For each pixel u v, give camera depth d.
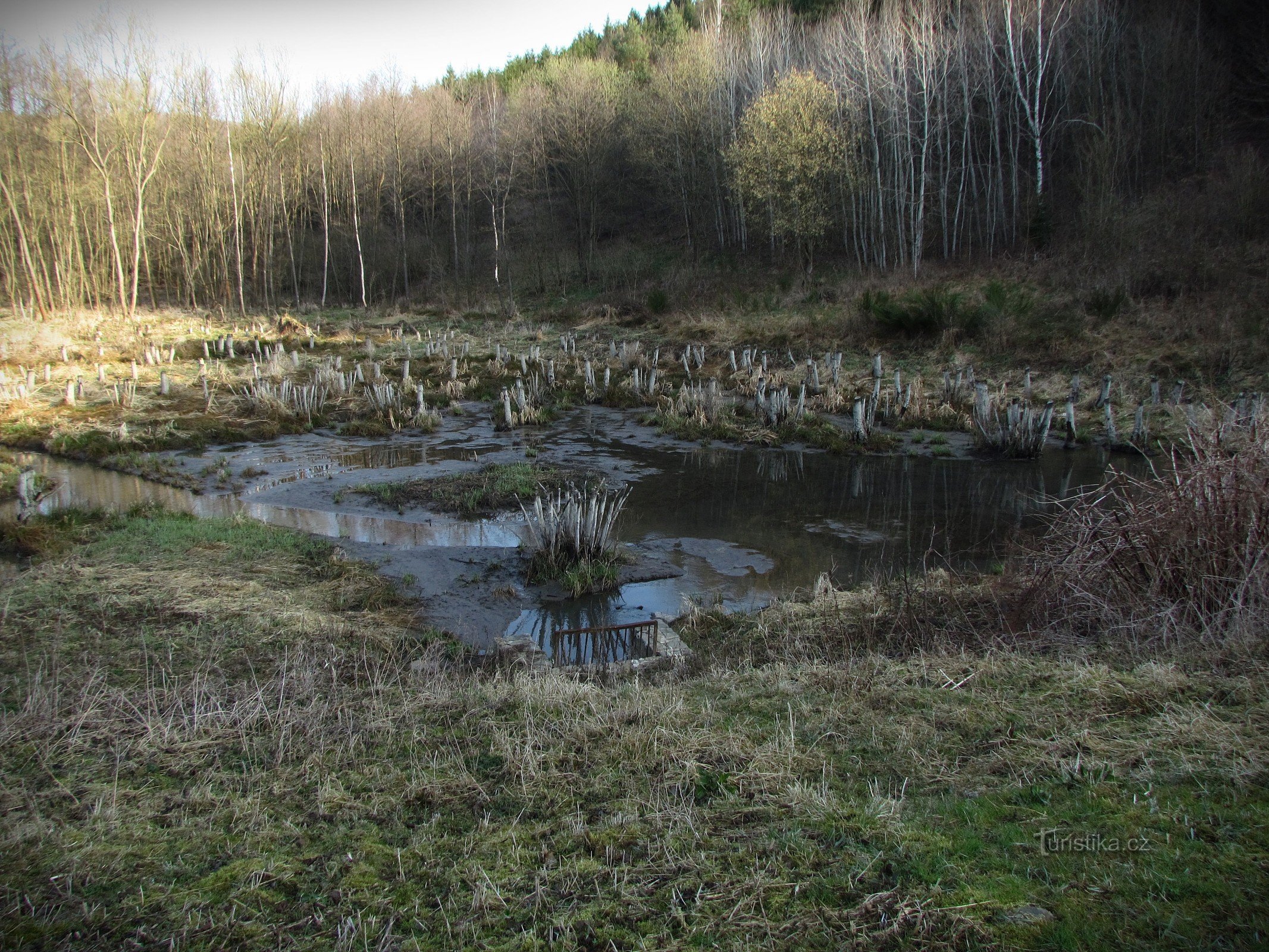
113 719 4.86
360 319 36.56
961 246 33.53
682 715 4.67
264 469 14.46
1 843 3.50
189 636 6.79
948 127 33.59
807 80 31.27
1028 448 14.55
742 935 2.78
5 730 4.58
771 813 3.51
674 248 43.59
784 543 10.34
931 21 33.56
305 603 7.91
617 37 67.38
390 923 2.91
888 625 6.41
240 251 40.00
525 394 20.38
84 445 15.74
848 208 35.12
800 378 20.77
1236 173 24.19
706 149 41.25
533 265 42.75
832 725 4.36
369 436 17.30
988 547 9.92
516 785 3.93
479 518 11.50
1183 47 30.00
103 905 3.12
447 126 45.06
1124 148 28.39
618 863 3.27
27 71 33.94
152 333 30.98
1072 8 31.75
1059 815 3.32
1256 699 4.13
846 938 2.72
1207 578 5.30
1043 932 2.65
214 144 41.28
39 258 36.84
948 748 4.01
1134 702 4.27
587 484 13.23
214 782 4.11
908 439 16.30
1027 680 4.76
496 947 2.81
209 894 3.18
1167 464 13.39
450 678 6.14
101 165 34.59
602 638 7.48
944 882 2.96
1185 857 2.96
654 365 23.12
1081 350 19.34
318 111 47.59
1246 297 19.31
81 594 7.72
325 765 4.25
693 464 14.81
